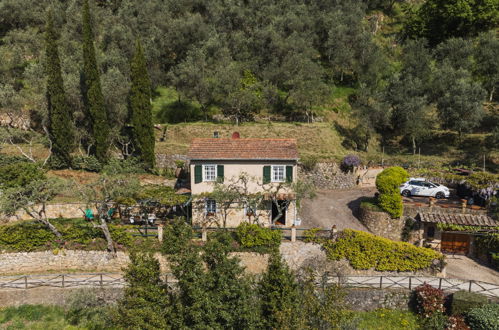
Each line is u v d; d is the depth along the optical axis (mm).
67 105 41969
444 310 23625
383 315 24250
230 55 62250
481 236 29781
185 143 48625
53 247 27188
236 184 30938
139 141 42219
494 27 67000
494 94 57188
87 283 25188
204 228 27531
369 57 59688
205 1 71625
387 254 26938
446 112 46719
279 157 30219
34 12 60750
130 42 57125
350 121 55594
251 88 54469
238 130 50062
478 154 45344
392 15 80562
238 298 18500
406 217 31562
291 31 64438
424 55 57188
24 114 48594
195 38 62156
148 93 42219
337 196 39594
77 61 52156
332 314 18688
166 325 18453
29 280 25734
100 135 41750
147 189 34375
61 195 34438
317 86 52562
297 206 34438
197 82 51500
